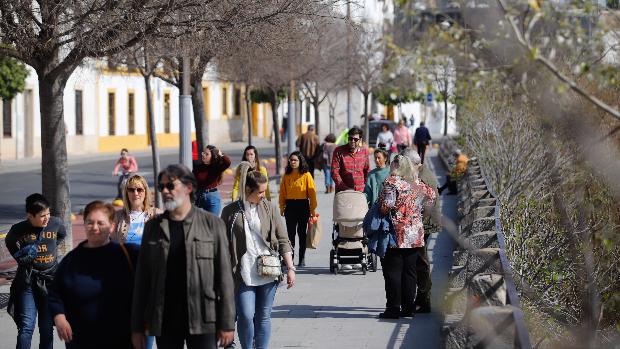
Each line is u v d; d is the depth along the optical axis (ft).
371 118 485.56
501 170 163.43
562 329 94.68
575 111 64.80
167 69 213.46
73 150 447.83
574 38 56.59
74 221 207.72
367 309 106.93
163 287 57.93
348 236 130.52
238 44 148.25
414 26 58.23
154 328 57.67
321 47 290.97
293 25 157.38
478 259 87.25
